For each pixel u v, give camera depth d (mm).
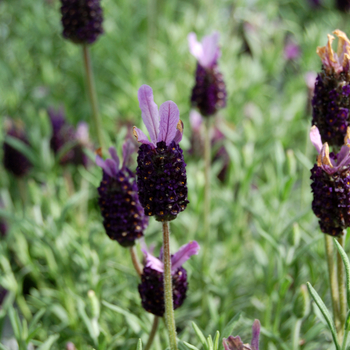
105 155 636
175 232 705
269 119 868
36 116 923
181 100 905
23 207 783
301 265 639
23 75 1077
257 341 503
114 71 976
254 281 668
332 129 522
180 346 524
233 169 707
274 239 590
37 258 717
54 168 708
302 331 589
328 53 517
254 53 1043
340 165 503
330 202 506
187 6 1234
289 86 985
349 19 1127
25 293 694
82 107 968
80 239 625
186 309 633
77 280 640
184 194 498
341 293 526
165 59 998
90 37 633
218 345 521
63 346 609
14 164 717
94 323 557
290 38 1209
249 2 1142
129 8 1100
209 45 613
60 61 1127
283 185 606
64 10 628
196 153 725
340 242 519
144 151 493
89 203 794
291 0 1294
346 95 518
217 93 619
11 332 641
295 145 899
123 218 530
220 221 749
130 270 629
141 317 604
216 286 625
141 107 490
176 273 528
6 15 1214
